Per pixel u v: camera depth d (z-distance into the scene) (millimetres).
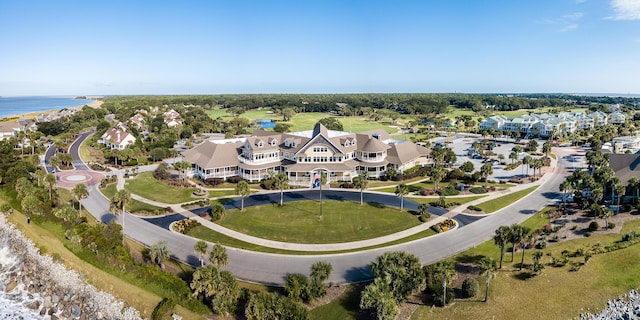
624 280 52094
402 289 48281
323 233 69750
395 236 68625
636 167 90188
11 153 130125
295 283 48062
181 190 95438
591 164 112938
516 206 85188
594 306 47438
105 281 51656
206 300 48031
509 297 49125
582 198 83688
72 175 110562
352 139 113688
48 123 191250
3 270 58219
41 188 84562
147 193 92938
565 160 137000
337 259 59938
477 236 68438
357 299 48875
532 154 148000
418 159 124812
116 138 152750
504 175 115250
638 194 83250
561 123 198500
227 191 95375
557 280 52562
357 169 110125
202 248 51062
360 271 56094
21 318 48125
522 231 54312
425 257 60469
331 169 102125
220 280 45906
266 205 84500
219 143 111000
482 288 51000
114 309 47375
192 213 79312
